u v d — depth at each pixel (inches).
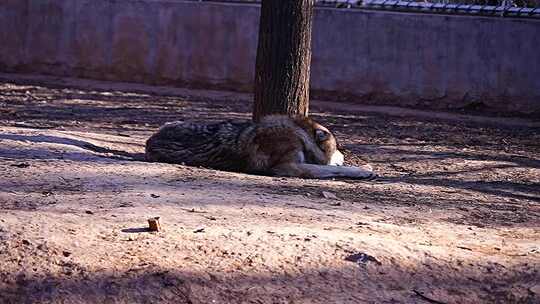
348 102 877.2
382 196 369.7
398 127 715.4
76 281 218.5
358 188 387.2
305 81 487.5
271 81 480.7
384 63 867.4
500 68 832.3
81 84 923.4
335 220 293.0
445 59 847.7
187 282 220.2
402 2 870.4
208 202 308.3
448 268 240.8
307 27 483.5
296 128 423.2
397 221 307.1
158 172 379.9
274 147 416.8
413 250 250.8
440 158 545.0
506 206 374.6
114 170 375.9
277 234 254.4
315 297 219.1
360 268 234.5
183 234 249.8
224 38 917.8
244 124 430.0
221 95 888.9
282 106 480.7
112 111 729.0
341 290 223.3
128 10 948.0
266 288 220.8
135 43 948.6
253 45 907.4
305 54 484.7
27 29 984.9
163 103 805.2
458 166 514.0
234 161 420.5
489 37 834.2
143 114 719.1
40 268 223.6
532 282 235.0
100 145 485.7
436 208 350.0
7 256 227.8
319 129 427.2
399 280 231.1
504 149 613.9
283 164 415.2
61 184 335.9
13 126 586.9
